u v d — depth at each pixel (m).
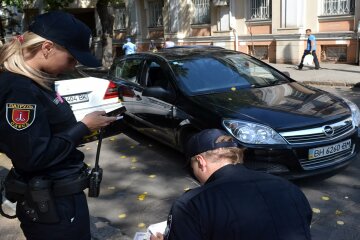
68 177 2.02
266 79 5.60
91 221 3.82
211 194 1.60
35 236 2.03
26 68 1.84
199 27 20.22
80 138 1.94
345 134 4.41
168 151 5.93
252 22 17.83
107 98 6.26
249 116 4.34
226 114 4.44
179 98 5.12
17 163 1.82
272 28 17.03
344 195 4.27
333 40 15.40
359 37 14.50
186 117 4.88
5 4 16.66
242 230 1.54
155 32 22.86
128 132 7.04
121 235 3.55
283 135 4.12
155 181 4.91
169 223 1.67
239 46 18.56
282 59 16.91
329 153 4.28
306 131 4.18
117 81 6.74
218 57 5.91
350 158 4.49
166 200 4.40
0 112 1.78
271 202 1.61
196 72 5.45
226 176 1.67
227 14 18.59
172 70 5.45
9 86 1.80
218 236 1.54
